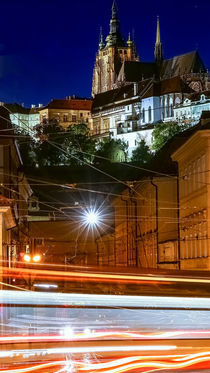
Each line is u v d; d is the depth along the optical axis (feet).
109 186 336.70
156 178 205.57
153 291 120.98
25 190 210.18
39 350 63.72
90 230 298.76
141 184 231.71
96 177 472.44
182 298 108.78
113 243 288.92
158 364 54.65
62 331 77.77
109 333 75.72
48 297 101.86
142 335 74.43
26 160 620.90
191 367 52.95
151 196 216.33
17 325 92.07
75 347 65.62
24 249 184.44
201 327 82.28
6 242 115.55
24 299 100.78
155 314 92.48
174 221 202.80
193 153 176.35
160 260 199.52
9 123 149.69
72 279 142.72
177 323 85.05
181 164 195.21
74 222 294.87
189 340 70.54
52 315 95.40
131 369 52.21
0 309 99.71
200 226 167.73
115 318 89.20
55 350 63.57
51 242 287.69
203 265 163.94
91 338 72.23
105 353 61.31
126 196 261.65
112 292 117.39
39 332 78.84
